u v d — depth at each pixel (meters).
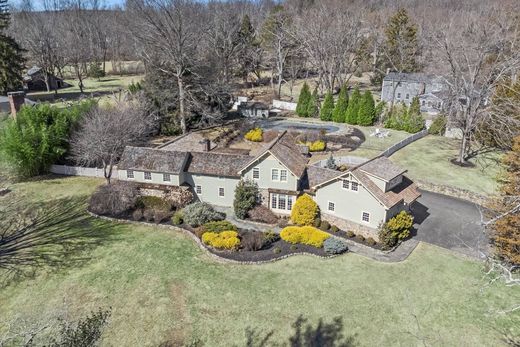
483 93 43.31
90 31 117.81
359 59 88.12
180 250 29.66
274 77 102.50
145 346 21.06
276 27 88.31
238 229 31.95
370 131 59.44
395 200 30.03
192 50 57.94
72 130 44.31
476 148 50.47
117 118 43.56
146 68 58.31
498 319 22.61
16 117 43.59
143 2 58.31
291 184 33.47
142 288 25.38
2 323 22.48
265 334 21.69
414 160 46.75
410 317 22.78
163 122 56.19
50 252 29.41
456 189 38.53
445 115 54.72
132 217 34.12
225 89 62.44
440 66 63.69
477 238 30.94
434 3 130.25
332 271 26.97
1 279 26.34
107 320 22.73
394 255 28.81
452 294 24.64
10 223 33.53
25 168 41.94
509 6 67.62
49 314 22.70
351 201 31.11
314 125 63.22
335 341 21.20
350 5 109.31
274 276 26.48
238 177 35.25
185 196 35.81
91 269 27.36
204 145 44.19
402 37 84.38
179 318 22.86
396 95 77.88
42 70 87.62
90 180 42.16
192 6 66.06
